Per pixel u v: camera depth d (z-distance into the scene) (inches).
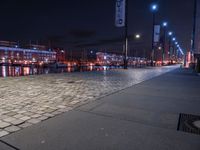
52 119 174.7
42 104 225.5
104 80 481.4
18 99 247.4
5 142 130.3
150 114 194.1
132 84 413.7
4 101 235.3
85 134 144.3
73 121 170.4
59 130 150.6
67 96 273.3
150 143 132.0
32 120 171.2
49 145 127.4
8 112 192.2
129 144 130.1
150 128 157.4
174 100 259.1
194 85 414.0
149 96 284.0
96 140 135.0
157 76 639.1
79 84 396.5
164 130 153.9
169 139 138.3
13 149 122.0
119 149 123.6
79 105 224.1
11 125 158.7
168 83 445.4
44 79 474.9
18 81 425.1
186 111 207.2
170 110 210.1
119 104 232.4
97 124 164.2
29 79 468.4
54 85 373.7
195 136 143.7
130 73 757.9
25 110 200.1
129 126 160.9
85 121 171.0
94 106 220.8
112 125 162.4
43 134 143.2
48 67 1051.9
